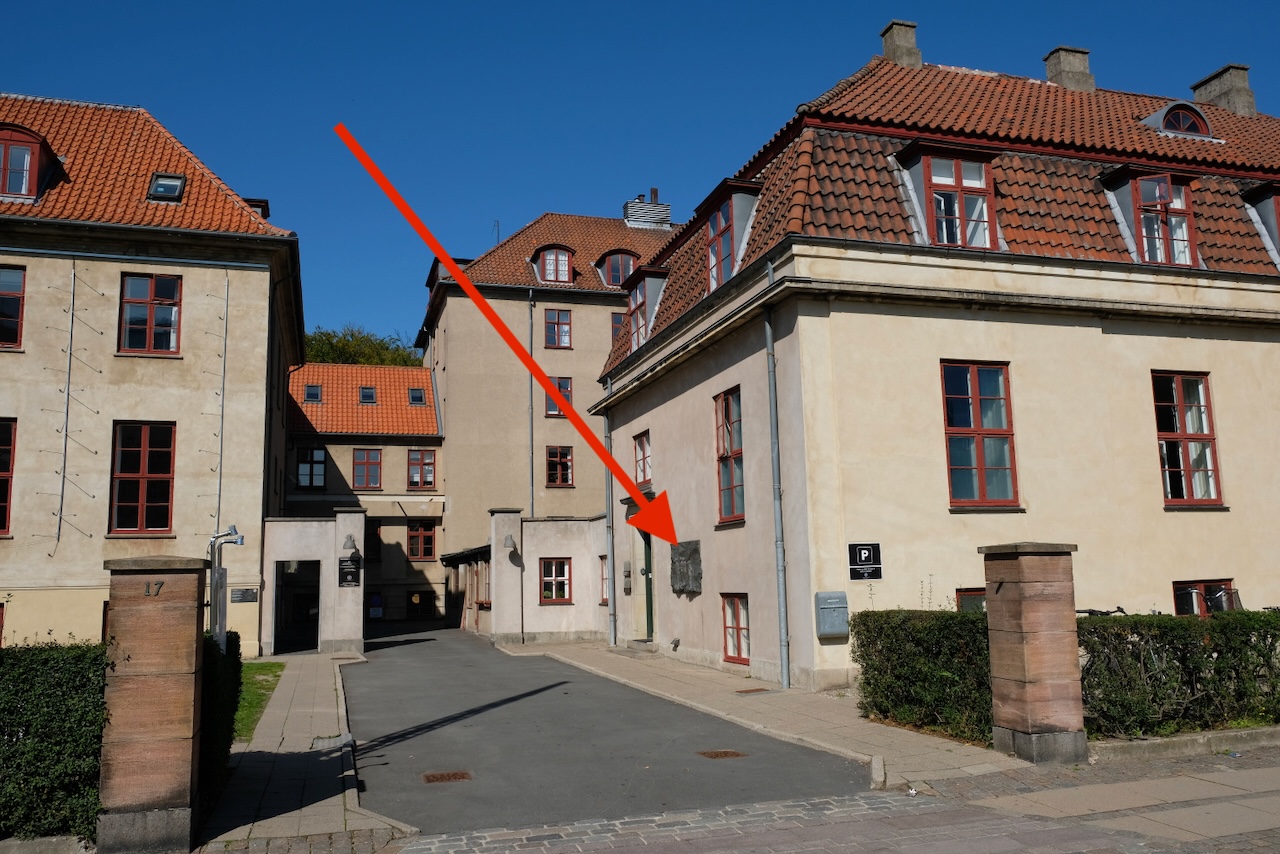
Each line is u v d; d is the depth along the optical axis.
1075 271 16.19
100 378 21.06
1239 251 17.56
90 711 6.83
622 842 7.15
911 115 17.02
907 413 14.95
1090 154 17.44
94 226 21.00
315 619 38.91
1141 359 16.59
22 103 24.08
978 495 15.27
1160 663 9.92
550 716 13.23
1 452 20.41
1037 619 9.34
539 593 26.23
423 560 40.59
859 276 14.89
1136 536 16.00
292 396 40.72
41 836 6.77
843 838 7.12
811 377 14.52
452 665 20.59
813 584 14.07
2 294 20.86
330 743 11.07
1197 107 19.91
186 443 21.44
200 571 7.21
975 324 15.58
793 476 14.69
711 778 9.23
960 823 7.45
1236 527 16.73
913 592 14.52
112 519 20.81
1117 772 8.91
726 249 17.95
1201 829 7.11
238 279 22.20
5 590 19.84
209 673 7.73
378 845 7.12
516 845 7.12
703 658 18.02
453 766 10.05
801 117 16.16
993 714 9.73
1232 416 17.08
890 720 11.54
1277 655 10.44
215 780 8.11
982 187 16.19
